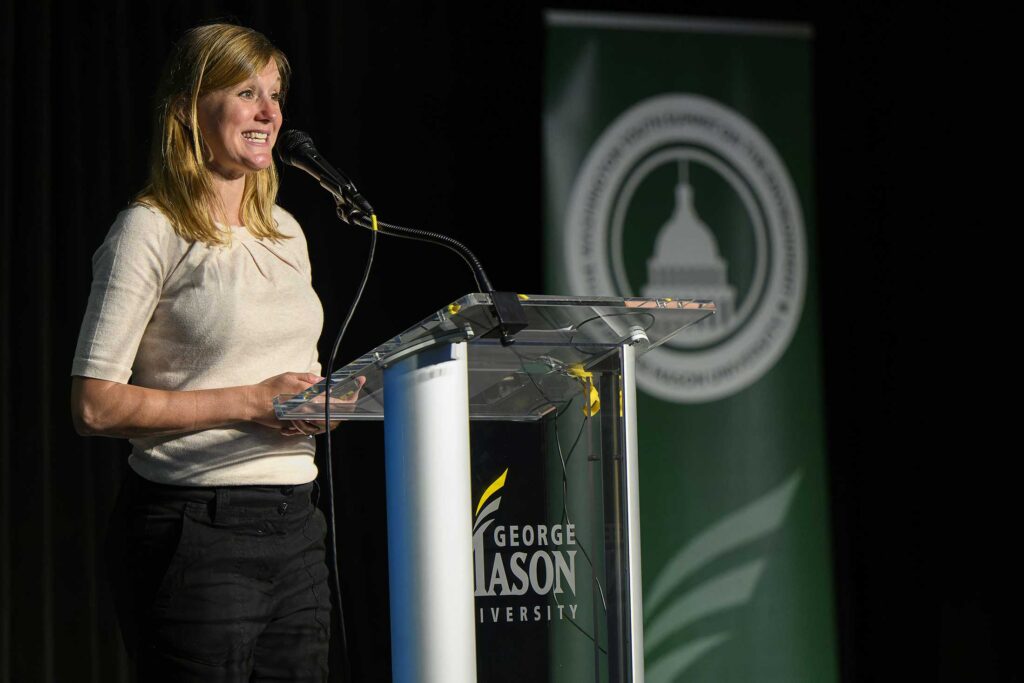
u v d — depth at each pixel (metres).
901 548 12.48
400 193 11.27
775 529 11.59
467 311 4.34
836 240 12.55
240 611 5.48
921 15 12.90
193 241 5.71
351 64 11.30
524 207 11.59
